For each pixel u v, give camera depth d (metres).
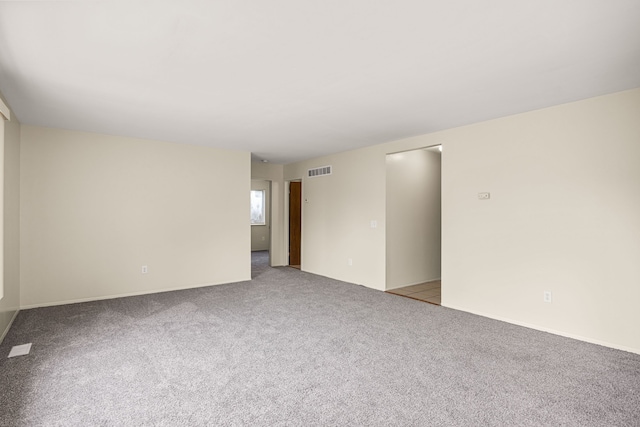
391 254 5.62
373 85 3.01
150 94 3.24
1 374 2.63
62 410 2.16
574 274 3.43
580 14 1.92
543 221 3.65
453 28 2.07
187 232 5.65
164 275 5.43
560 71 2.71
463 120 4.13
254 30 2.10
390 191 5.60
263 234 10.93
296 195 7.97
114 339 3.35
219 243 5.97
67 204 4.65
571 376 2.63
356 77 2.83
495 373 2.68
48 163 4.51
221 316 4.11
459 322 3.91
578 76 2.81
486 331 3.62
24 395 2.34
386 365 2.81
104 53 2.41
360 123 4.29
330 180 6.58
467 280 4.33
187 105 3.58
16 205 4.07
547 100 3.40
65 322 3.86
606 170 3.24
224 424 2.03
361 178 5.91
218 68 2.66
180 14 1.92
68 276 4.66
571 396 2.35
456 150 4.46
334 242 6.49
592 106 3.32
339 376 2.62
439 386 2.47
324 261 6.73
